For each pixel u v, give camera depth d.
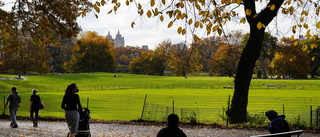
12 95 12.96
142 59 107.75
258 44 13.31
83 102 31.53
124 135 11.41
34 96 13.62
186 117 14.77
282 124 6.72
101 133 11.90
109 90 53.25
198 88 58.16
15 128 12.66
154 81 73.56
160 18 6.63
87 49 100.19
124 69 141.50
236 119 14.21
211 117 20.02
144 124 14.62
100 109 25.81
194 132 12.04
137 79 79.25
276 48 62.94
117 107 27.36
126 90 52.94
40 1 14.91
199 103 30.64
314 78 92.19
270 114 6.98
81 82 72.62
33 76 77.56
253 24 12.77
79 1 15.69
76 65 101.12
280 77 85.56
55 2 14.82
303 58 75.62
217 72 42.06
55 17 15.40
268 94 42.34
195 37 6.84
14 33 15.31
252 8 12.54
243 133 11.85
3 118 17.45
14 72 97.31
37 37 15.80
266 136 4.44
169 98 36.41
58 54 108.88
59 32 15.41
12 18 14.44
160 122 15.08
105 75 86.44
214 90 51.62
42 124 14.89
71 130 8.59
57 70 114.75
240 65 14.01
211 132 12.05
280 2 12.09
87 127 9.20
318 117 15.24
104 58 103.00
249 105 27.80
